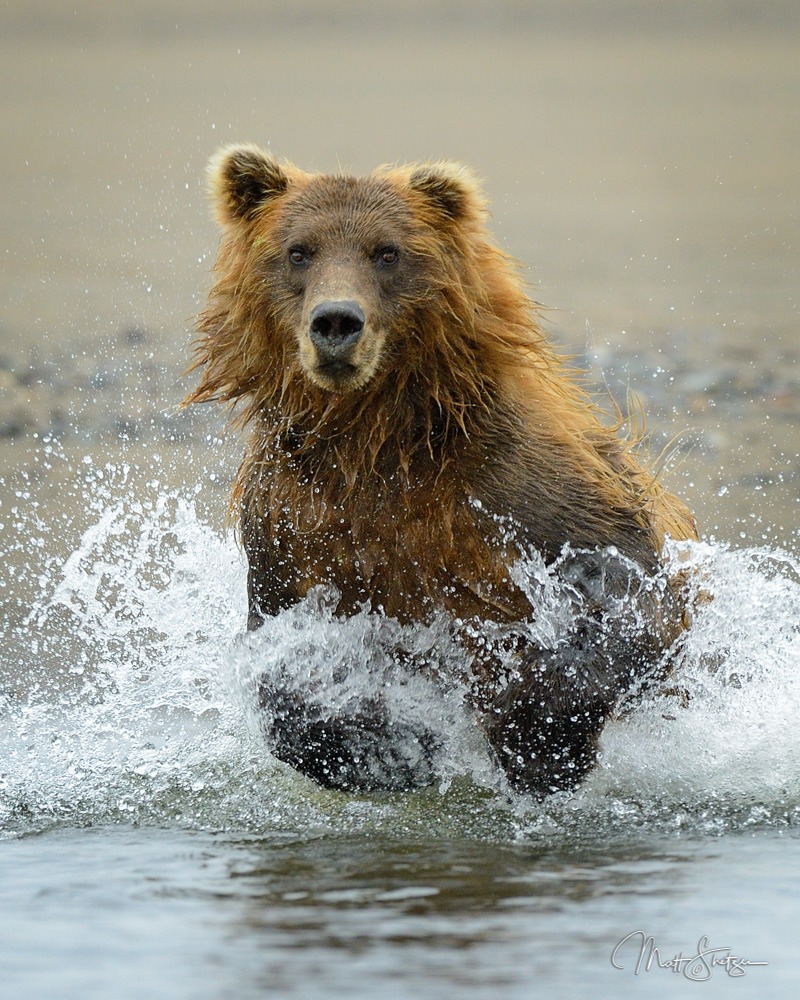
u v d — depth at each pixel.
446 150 58.78
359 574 11.04
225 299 11.51
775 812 10.48
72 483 20.66
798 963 7.39
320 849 9.67
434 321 10.87
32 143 62.84
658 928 7.86
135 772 11.77
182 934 7.86
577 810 10.64
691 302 35.09
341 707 11.13
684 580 12.20
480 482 10.80
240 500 11.82
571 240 43.97
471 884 8.70
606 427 12.09
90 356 29.61
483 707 11.55
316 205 11.17
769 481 20.69
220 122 66.62
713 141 64.56
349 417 10.83
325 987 7.05
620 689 10.89
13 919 8.17
